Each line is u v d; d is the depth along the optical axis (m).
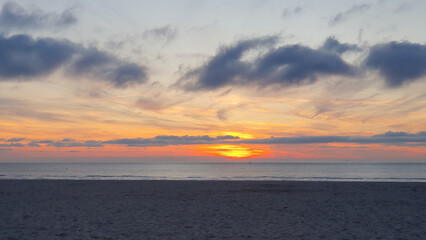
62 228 9.90
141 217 11.95
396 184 26.28
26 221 10.99
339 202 16.28
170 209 13.89
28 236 8.83
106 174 61.47
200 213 12.93
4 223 10.62
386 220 11.57
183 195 18.92
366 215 12.62
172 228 10.02
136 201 16.34
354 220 11.58
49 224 10.50
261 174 64.19
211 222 11.06
